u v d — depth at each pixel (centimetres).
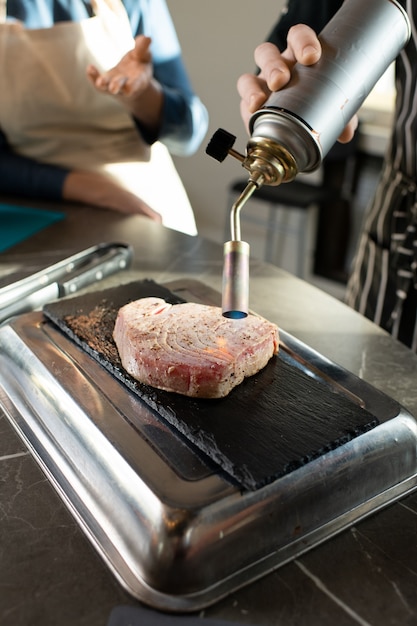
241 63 297
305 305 106
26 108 169
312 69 75
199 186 340
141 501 60
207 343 75
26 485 69
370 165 270
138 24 165
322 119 73
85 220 139
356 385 79
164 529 58
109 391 74
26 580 59
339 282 297
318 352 91
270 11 280
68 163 174
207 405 71
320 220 293
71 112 170
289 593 59
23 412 79
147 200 173
